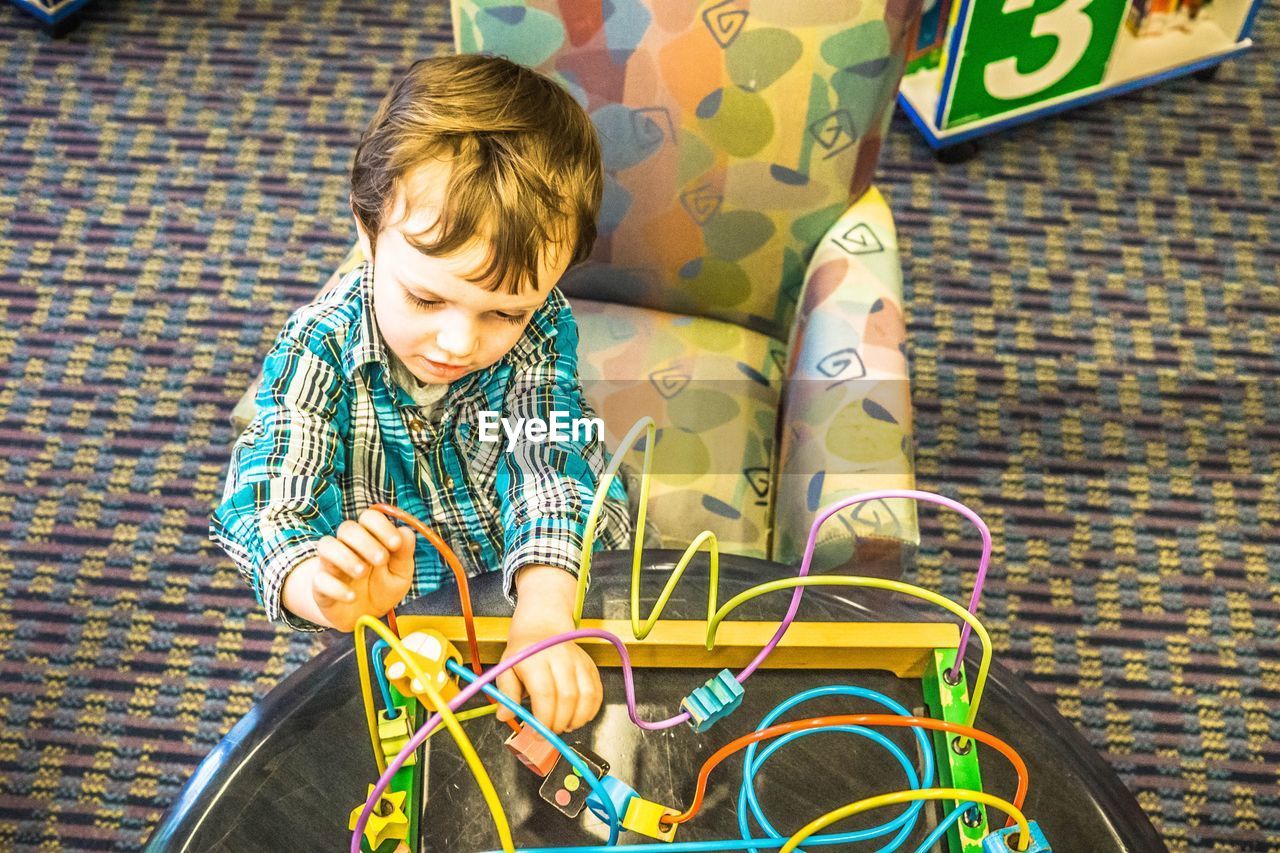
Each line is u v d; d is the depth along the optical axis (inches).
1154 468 74.0
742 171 48.3
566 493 37.5
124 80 88.6
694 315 54.4
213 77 89.1
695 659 33.0
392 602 30.2
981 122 85.4
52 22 88.9
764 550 48.7
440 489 42.8
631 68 46.2
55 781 59.6
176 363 74.8
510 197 31.6
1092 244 84.2
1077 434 75.2
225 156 84.8
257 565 34.6
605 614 35.3
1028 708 35.0
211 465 70.8
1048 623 67.8
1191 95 93.0
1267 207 86.8
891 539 42.1
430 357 34.4
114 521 68.3
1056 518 71.8
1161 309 81.2
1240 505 72.7
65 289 77.6
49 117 86.0
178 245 80.1
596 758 32.4
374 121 35.1
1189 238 85.0
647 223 50.7
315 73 89.9
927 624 32.7
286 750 33.1
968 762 30.5
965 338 79.3
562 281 53.8
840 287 48.1
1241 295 82.0
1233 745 63.8
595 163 35.4
